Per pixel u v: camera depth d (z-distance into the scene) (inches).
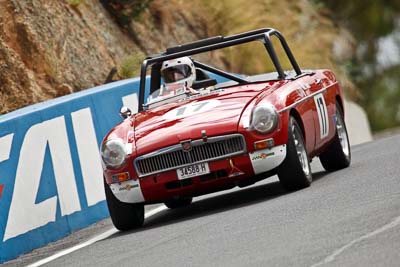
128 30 2262.6
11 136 1221.7
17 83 1748.3
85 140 1386.6
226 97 1224.8
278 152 1165.1
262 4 2955.2
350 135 2746.1
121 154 1172.5
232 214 1107.9
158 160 1165.1
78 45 1985.7
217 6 2778.1
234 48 2716.5
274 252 829.2
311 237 864.3
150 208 1421.0
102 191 1409.9
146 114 1253.7
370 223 882.1
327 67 3006.9
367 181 1162.0
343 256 776.3
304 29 3083.2
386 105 3708.2
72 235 1289.4
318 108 1333.7
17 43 1834.4
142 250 980.6
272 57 1309.1
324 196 1098.7
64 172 1320.1
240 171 1160.2
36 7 1920.5
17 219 1206.9
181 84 1305.4
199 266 829.8
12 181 1211.2
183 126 1169.4
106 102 1470.2
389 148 1590.8
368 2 3804.1
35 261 1116.5
